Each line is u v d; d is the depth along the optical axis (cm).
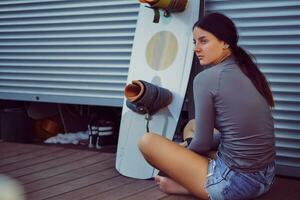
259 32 350
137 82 321
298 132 341
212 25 251
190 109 378
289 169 344
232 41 253
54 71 465
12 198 299
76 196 303
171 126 336
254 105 246
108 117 465
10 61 493
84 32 440
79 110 489
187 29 348
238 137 249
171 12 355
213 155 284
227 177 254
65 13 448
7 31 488
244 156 250
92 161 386
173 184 295
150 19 368
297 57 337
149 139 276
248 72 251
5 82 499
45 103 482
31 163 383
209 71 251
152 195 301
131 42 416
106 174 350
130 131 354
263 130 250
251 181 254
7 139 467
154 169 333
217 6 364
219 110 251
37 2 462
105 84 436
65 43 453
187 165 265
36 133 482
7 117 463
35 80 479
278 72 345
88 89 446
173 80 345
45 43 466
